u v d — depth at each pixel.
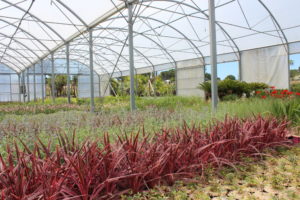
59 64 23.84
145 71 21.69
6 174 1.94
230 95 10.30
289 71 11.88
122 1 8.85
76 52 19.31
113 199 2.03
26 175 2.00
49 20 11.27
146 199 2.09
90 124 5.24
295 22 10.36
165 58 18.45
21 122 5.48
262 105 5.29
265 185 2.43
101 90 27.20
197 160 2.67
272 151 3.45
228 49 14.34
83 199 1.86
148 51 17.42
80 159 1.96
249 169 2.86
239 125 3.49
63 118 6.09
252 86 11.05
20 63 22.92
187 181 2.42
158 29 13.29
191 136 2.94
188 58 17.12
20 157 2.11
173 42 15.06
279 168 2.85
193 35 13.39
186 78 17.64
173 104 10.15
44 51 18.09
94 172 2.00
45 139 3.88
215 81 6.20
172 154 2.47
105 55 19.73
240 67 14.15
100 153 2.23
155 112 6.52
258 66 13.25
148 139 3.37
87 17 10.77
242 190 2.33
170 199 2.12
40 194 1.77
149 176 2.29
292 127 4.37
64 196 1.82
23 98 24.95
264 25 11.00
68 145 2.64
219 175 2.65
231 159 2.95
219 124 3.60
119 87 26.33
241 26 11.48
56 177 1.91
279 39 11.87
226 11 10.74
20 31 13.32
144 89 24.72
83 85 25.97
